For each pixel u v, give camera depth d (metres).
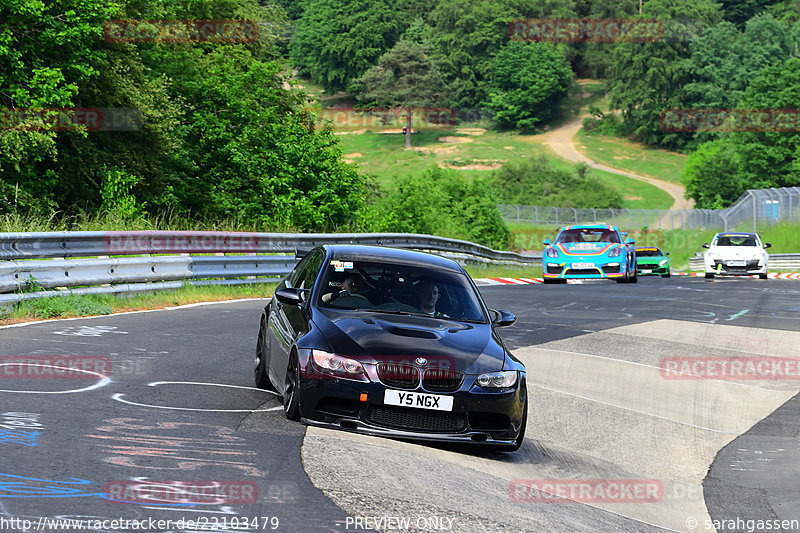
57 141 76.44
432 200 130.38
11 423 18.52
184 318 41.22
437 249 94.00
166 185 89.94
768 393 33.28
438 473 18.55
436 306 24.05
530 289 72.00
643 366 36.72
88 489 14.48
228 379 26.83
